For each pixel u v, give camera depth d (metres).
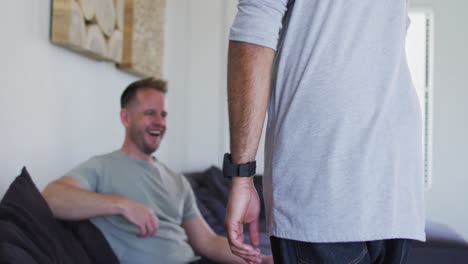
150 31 3.67
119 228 2.01
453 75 4.88
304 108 0.89
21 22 1.97
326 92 0.88
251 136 0.91
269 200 0.96
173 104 4.55
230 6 4.94
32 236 1.46
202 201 3.58
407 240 0.89
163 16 4.06
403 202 0.88
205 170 4.65
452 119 4.87
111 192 2.06
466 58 4.86
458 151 4.85
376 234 0.85
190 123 4.95
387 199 0.86
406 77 0.93
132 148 2.24
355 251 0.87
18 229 1.41
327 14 0.91
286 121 0.90
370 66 0.90
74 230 1.82
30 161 2.08
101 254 1.83
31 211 1.54
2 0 1.83
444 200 4.85
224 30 4.95
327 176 0.86
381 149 0.88
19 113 1.98
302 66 0.91
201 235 2.31
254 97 0.90
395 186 0.87
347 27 0.90
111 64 3.05
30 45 2.05
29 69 2.05
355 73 0.89
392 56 0.91
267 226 0.97
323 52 0.90
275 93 0.95
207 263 2.27
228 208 0.95
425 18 4.96
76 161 2.55
